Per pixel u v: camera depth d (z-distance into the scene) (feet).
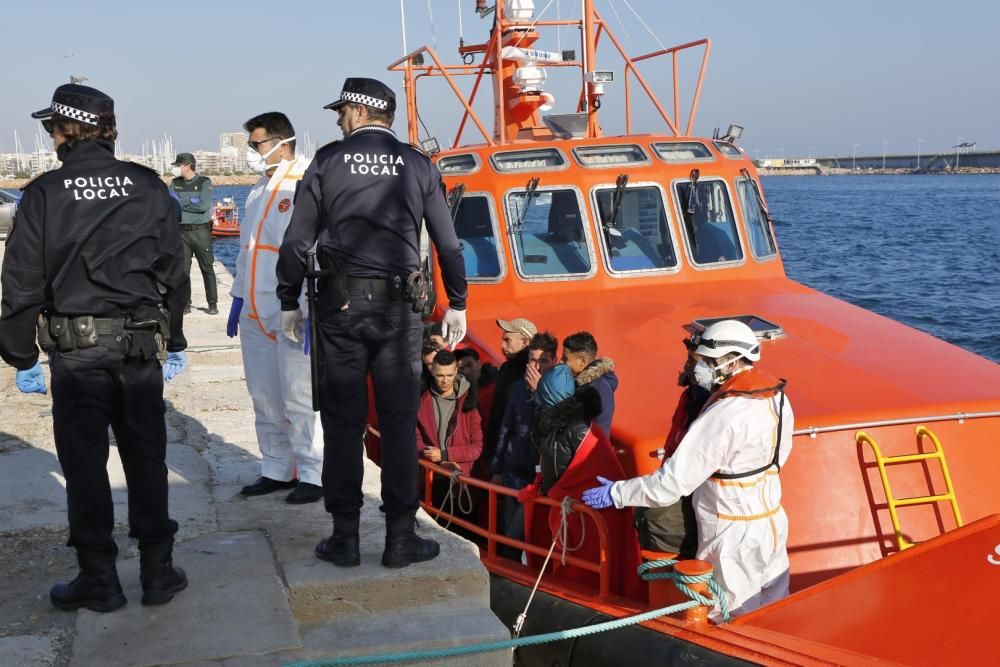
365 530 15.25
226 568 13.94
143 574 12.84
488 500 19.95
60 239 11.50
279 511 16.25
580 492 16.21
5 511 16.37
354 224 13.01
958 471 17.07
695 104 28.58
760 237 26.32
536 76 29.37
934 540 13.91
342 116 13.66
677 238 24.93
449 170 24.79
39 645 11.97
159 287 12.35
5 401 24.89
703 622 13.96
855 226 182.39
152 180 12.10
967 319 70.85
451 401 20.54
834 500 16.58
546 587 17.06
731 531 14.25
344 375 13.41
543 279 24.06
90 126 11.71
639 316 22.09
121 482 17.63
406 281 13.16
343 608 13.50
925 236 152.97
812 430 16.63
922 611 13.37
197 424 22.76
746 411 13.98
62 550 14.84
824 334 20.68
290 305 13.44
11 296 11.51
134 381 12.25
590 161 25.20
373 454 24.22
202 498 16.94
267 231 16.62
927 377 18.31
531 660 16.31
